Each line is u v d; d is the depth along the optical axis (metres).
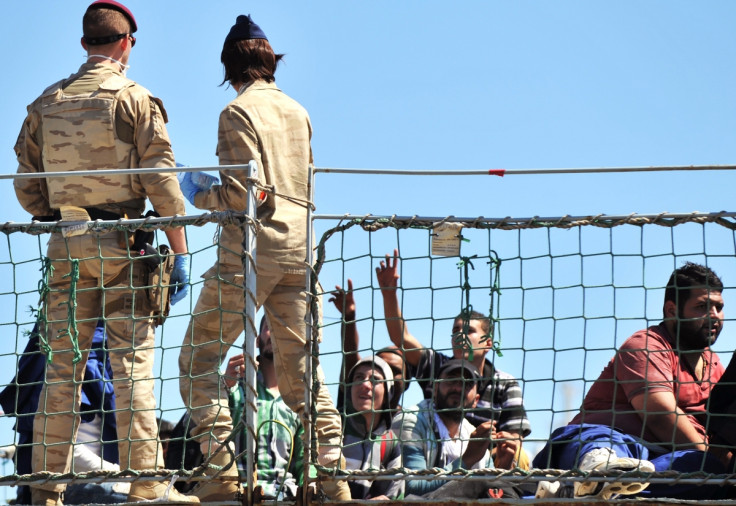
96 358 15.55
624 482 12.48
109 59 14.34
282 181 13.73
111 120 13.85
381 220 13.02
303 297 13.67
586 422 14.32
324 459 13.30
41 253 13.58
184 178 14.90
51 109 14.03
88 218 13.84
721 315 14.55
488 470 12.60
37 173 13.17
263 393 14.91
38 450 13.66
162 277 13.68
